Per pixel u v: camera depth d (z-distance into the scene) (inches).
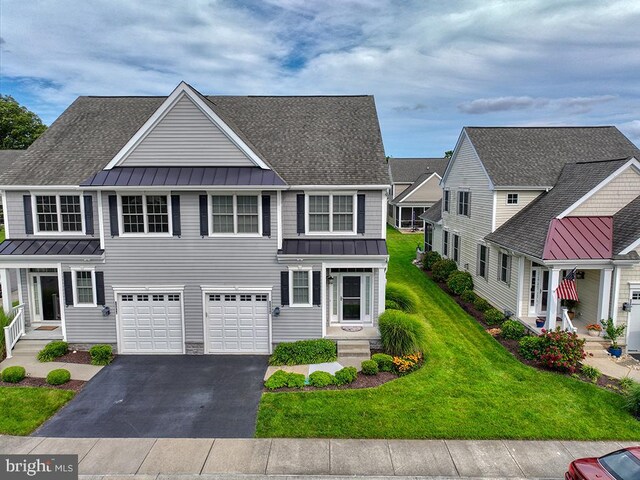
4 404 500.7
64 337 659.4
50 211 676.7
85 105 830.5
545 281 751.7
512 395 517.7
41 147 728.3
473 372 579.5
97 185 613.6
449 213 1143.6
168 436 439.5
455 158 1077.8
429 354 637.3
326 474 380.2
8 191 670.5
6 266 648.4
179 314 658.2
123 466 391.5
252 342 662.5
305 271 649.0
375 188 654.5
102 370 600.4
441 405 493.7
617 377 569.0
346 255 639.1
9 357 635.5
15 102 2541.8
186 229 638.5
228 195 637.3
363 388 534.6
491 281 861.8
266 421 462.9
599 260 635.5
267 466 390.3
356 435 436.1
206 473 381.7
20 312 663.1
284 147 725.3
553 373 577.3
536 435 437.1
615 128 984.9
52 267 649.0
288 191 659.4
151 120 631.2
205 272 647.1
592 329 663.8
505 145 931.3
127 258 644.1
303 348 624.1
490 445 422.3
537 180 833.5
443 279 1079.0
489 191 855.1
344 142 736.3
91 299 664.4
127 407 499.2
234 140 636.1
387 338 627.2
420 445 421.7
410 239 1771.7
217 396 523.8
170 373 591.2
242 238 640.4
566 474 345.7
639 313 652.7
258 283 650.2
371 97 860.6
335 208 671.1
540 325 689.6
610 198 687.7
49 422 467.5
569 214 688.4
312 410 483.8
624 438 434.9
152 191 627.2
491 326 764.6
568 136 961.5
